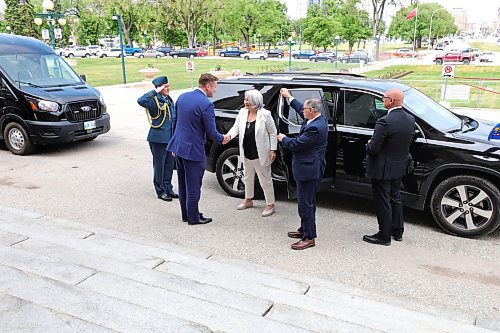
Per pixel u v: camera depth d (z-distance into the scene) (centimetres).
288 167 557
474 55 5375
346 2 6625
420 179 520
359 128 551
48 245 435
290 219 573
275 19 8144
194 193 539
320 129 448
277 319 308
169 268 403
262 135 546
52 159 882
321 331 294
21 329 269
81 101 928
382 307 350
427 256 466
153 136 627
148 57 6500
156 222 561
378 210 486
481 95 1984
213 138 534
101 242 475
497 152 485
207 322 292
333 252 475
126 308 300
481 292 395
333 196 659
